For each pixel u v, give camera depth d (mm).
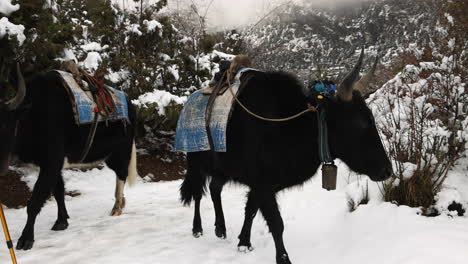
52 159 4828
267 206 4004
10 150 4246
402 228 4082
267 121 4004
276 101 4086
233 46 15328
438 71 6129
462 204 4613
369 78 3904
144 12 11094
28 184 7445
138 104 9680
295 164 3994
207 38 11914
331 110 3840
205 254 4383
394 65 9539
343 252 4008
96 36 10484
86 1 10984
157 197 7676
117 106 5918
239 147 4156
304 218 5445
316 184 7496
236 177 4371
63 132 5008
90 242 4824
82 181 8664
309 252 4254
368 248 3855
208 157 4707
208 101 4578
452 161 5031
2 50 6945
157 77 11102
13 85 7137
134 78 10281
